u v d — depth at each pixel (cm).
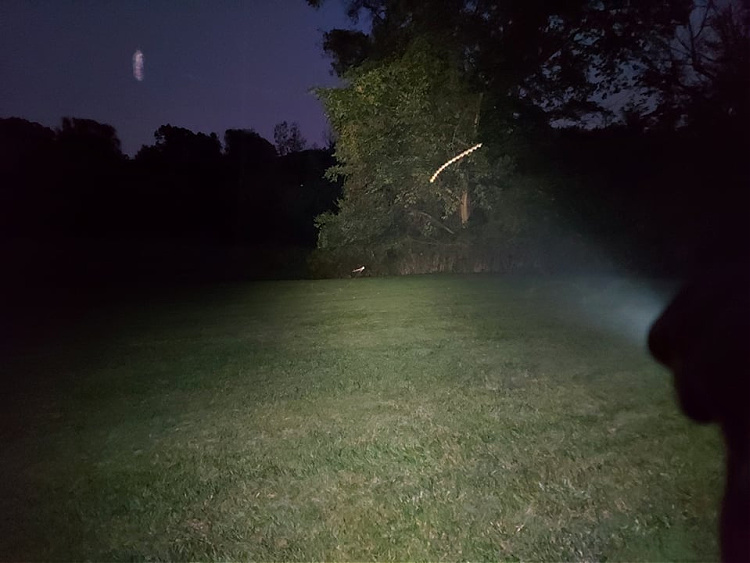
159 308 1317
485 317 1022
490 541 358
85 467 484
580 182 1772
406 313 1099
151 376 741
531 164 1845
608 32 1770
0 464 497
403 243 1991
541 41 1820
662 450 457
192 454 497
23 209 3600
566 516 378
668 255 1553
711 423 221
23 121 3612
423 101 1859
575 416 539
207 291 1583
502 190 1883
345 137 1989
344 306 1228
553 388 620
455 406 579
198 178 4022
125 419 591
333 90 1942
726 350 205
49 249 3123
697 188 1595
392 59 1952
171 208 3925
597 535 357
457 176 1909
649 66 1764
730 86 1638
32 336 1057
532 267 1839
